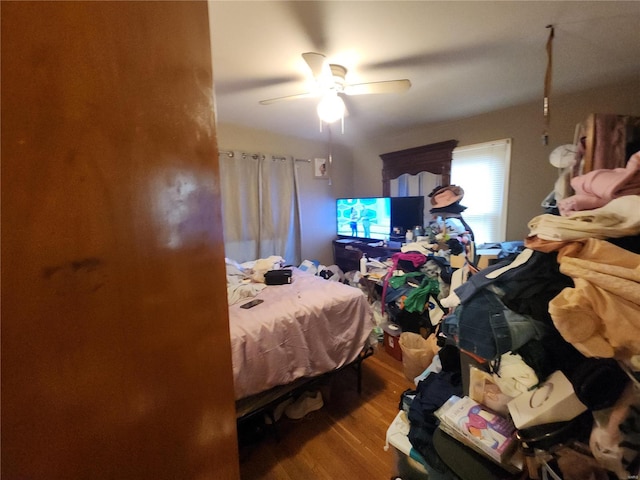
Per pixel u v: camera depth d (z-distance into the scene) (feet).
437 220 9.72
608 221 2.59
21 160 1.06
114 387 1.40
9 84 1.02
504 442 2.98
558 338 2.86
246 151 11.06
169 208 1.58
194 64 1.69
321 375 6.04
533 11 4.32
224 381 2.01
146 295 1.51
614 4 4.16
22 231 1.08
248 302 6.16
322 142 13.35
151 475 1.60
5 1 1.00
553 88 7.41
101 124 1.28
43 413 1.18
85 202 1.24
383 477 4.83
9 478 1.11
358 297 6.77
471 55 5.64
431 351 6.83
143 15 1.42
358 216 12.85
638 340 2.10
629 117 3.71
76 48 1.18
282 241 12.32
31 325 1.12
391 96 7.90
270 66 5.87
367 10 4.21
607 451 2.32
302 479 4.83
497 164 9.45
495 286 3.21
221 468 2.04
